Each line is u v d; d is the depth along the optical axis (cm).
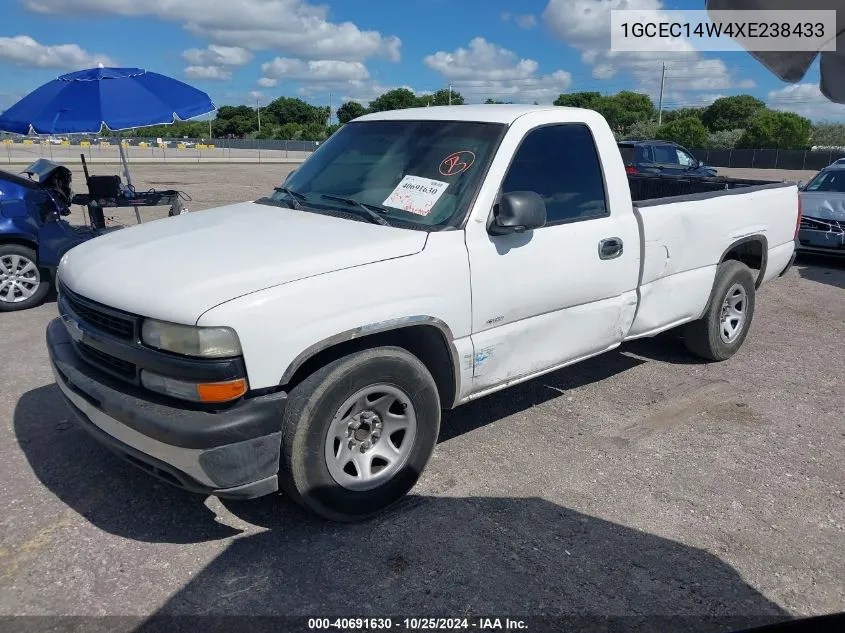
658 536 329
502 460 398
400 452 340
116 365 306
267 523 330
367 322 310
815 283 908
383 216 364
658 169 1731
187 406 283
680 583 296
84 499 347
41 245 702
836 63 213
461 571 298
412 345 357
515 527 332
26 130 866
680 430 445
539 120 393
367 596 282
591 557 311
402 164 391
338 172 417
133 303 290
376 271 314
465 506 349
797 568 309
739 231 532
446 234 343
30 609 270
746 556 316
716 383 528
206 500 348
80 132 869
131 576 290
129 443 293
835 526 342
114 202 862
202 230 359
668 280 478
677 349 596
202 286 286
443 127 400
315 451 304
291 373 291
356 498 324
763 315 742
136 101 880
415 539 321
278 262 304
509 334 374
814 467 401
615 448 417
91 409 306
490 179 361
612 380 531
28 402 462
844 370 567
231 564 300
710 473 391
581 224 403
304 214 385
